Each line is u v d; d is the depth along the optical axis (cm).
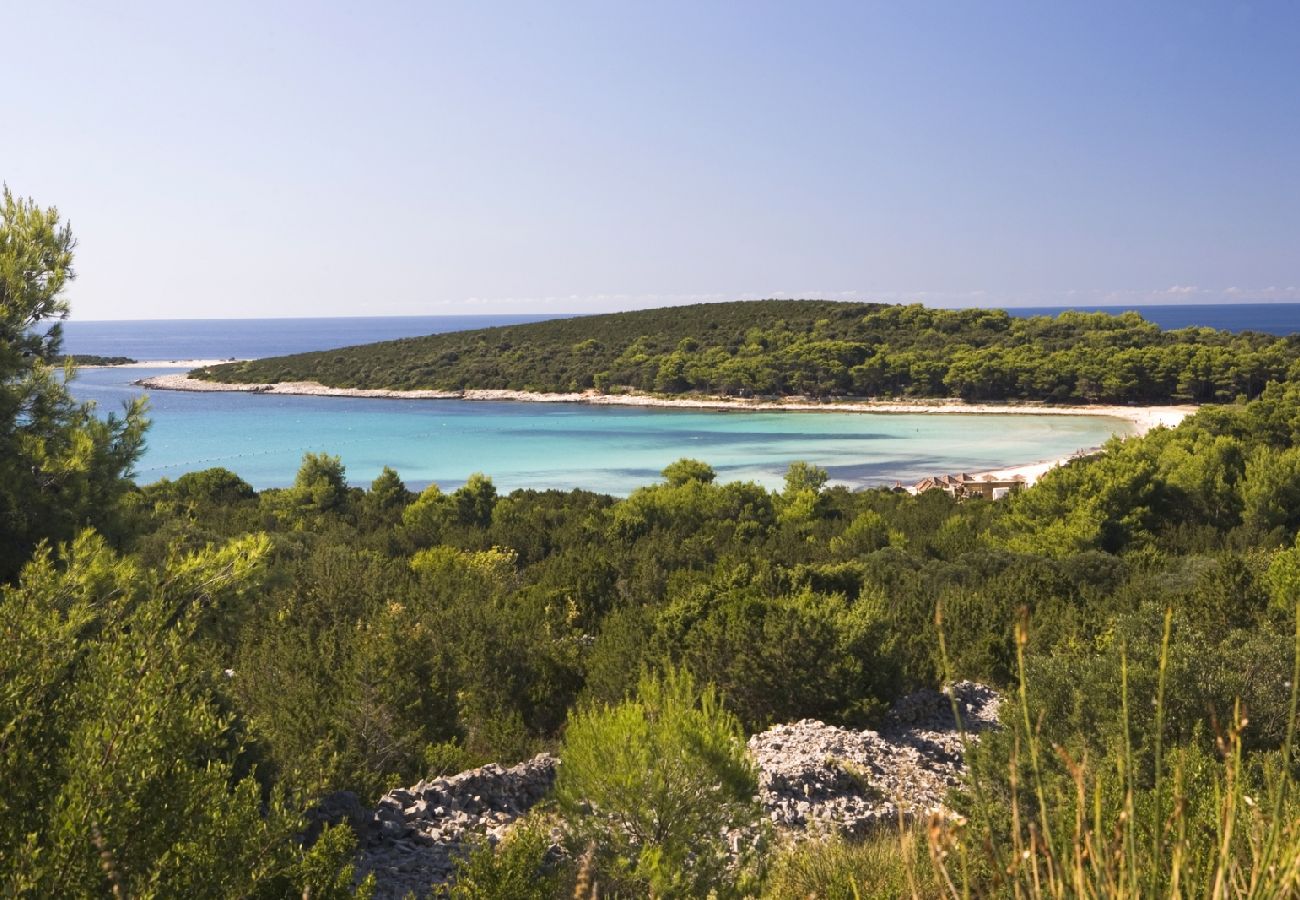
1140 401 14950
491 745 1412
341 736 1097
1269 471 4141
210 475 6234
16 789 409
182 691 466
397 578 2555
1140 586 2358
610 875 625
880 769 1120
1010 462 9781
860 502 5947
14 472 948
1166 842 342
